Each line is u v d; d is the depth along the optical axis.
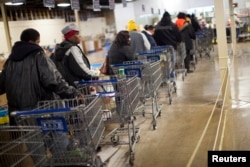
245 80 7.00
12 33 8.20
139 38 6.48
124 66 4.62
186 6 17.31
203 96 6.20
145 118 5.18
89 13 13.21
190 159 3.44
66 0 7.66
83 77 3.93
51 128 2.55
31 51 3.00
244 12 15.75
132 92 3.82
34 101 3.01
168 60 6.30
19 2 5.55
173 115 5.19
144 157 3.65
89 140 2.60
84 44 11.78
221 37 7.09
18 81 3.00
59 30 10.27
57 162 2.65
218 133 4.11
